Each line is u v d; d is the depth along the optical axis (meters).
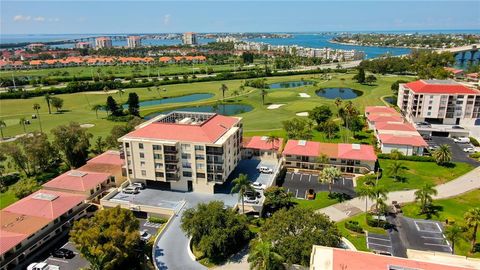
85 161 126.25
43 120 190.62
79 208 94.44
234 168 112.12
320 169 120.25
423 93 163.00
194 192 101.56
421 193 90.25
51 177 118.44
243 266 72.88
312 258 57.78
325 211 93.88
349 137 149.88
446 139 147.88
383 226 85.44
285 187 107.94
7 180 116.56
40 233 83.00
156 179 102.00
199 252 77.69
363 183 109.31
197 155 98.12
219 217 76.94
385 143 128.50
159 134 102.19
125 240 70.06
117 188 102.62
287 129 147.75
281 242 68.56
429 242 79.56
